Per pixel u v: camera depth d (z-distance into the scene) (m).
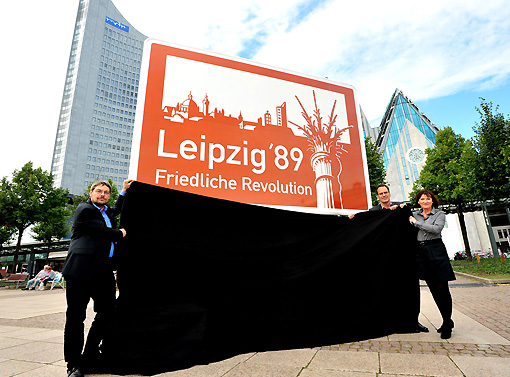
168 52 3.80
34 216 20.05
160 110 3.57
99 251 2.53
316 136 4.42
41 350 3.22
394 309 3.43
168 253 2.87
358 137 4.77
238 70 4.15
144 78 3.59
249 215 3.31
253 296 3.04
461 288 8.48
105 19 130.00
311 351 2.80
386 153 62.66
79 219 2.51
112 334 2.46
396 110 66.25
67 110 114.75
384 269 3.54
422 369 2.24
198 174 3.58
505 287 8.01
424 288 9.41
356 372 2.22
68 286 2.42
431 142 59.31
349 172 4.52
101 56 125.69
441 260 3.21
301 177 4.17
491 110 13.41
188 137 3.63
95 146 116.19
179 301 2.77
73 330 2.35
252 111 4.09
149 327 2.50
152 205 2.94
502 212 39.25
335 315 3.22
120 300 2.64
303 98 4.50
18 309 7.30
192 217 3.06
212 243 3.06
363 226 3.69
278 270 3.22
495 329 3.54
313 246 3.45
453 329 3.57
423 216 3.57
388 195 4.12
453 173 19.31
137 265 2.75
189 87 3.80
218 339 2.73
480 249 39.62
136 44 138.50
